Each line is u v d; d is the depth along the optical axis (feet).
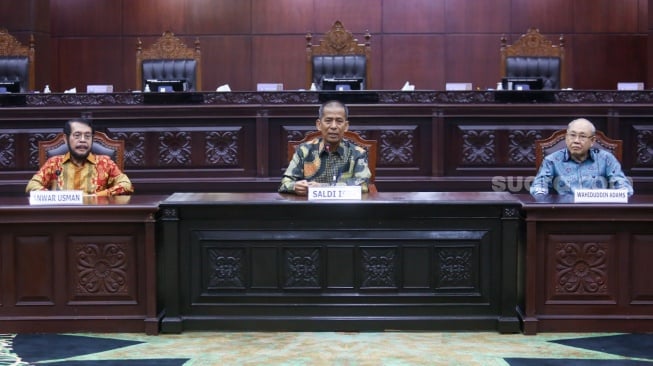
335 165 13.75
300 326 12.21
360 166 13.79
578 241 12.02
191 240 12.23
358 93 21.67
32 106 21.83
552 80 25.26
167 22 33.14
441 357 10.83
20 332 12.10
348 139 15.48
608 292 12.05
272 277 12.23
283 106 21.59
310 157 13.75
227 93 21.80
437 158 21.66
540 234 12.02
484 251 12.18
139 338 11.86
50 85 32.32
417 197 12.53
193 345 11.46
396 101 21.71
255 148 21.97
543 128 21.66
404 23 32.81
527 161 21.77
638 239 12.01
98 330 12.15
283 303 12.23
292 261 12.21
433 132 21.66
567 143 14.39
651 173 21.63
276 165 21.90
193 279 12.25
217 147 21.98
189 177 22.02
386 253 12.19
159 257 12.25
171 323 12.08
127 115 21.80
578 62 32.99
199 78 25.58
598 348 11.23
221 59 33.19
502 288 12.12
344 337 11.89
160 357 10.83
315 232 12.19
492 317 12.19
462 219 12.17
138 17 33.17
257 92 21.72
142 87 25.45
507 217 12.04
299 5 32.94
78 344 11.51
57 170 14.64
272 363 10.57
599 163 14.52
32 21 31.04
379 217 12.16
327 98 21.74
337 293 12.22
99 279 12.14
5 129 21.90
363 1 32.83
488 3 32.76
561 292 12.07
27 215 11.94
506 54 25.45
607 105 21.45
